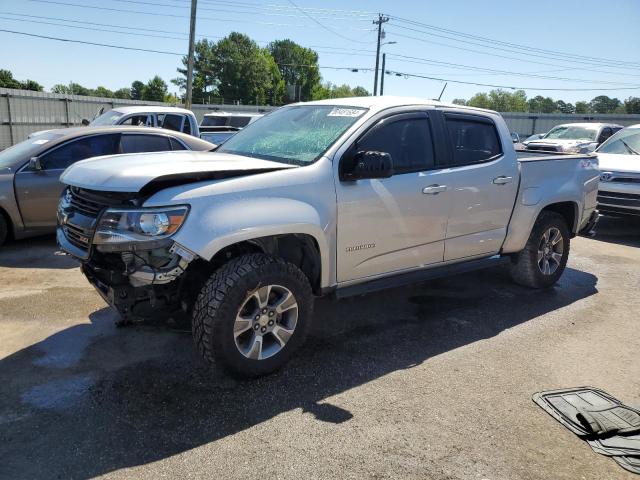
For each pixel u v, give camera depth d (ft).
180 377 12.12
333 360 13.23
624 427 10.54
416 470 9.20
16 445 9.57
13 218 22.36
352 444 9.86
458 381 12.33
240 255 12.20
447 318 16.21
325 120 14.32
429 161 14.73
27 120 76.38
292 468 9.16
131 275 10.94
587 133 55.21
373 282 14.17
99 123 36.24
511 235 17.17
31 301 16.65
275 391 11.66
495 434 10.28
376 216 13.42
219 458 9.37
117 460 9.25
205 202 10.89
